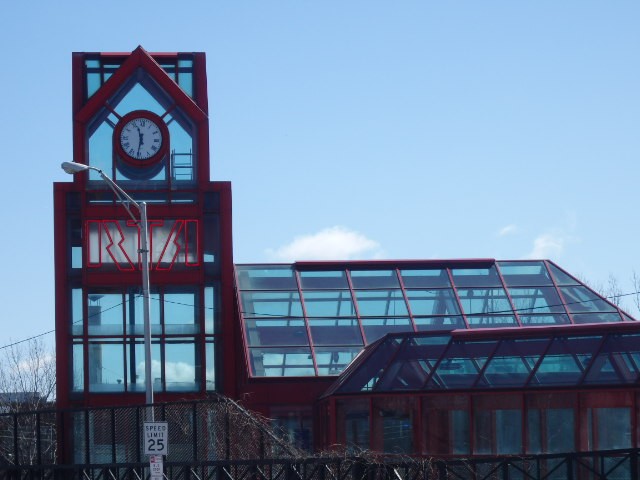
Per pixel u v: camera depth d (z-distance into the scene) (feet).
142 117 215.10
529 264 244.42
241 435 140.15
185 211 215.31
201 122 216.95
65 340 211.00
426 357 175.83
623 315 232.32
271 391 206.90
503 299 233.55
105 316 212.23
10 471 149.28
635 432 155.43
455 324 226.38
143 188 215.31
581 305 233.96
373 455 135.33
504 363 169.37
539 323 227.81
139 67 216.33
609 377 159.84
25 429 258.57
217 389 212.23
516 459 121.80
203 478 134.41
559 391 160.97
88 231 213.46
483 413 165.48
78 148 214.07
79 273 214.07
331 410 175.63
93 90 219.82
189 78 222.28
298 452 135.54
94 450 200.75
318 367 211.20
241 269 236.02
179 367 212.23
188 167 216.74
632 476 116.78
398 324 224.74
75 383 209.97
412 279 236.84
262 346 214.48
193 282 213.46
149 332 143.64
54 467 145.59
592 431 158.40
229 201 217.36
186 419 153.28
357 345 217.77
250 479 131.54
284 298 227.61
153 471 128.16
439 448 167.02
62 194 214.48
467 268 241.14
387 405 172.45
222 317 214.48
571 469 119.55
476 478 128.57
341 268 238.68
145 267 145.28
